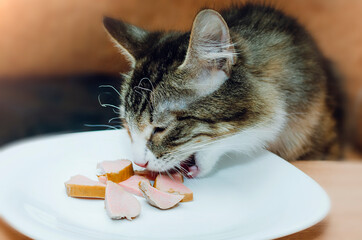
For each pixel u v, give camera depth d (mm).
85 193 423
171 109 438
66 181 441
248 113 454
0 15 843
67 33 843
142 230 383
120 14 801
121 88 502
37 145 483
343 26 738
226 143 463
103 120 801
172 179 458
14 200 392
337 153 618
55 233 349
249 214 406
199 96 440
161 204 413
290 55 515
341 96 665
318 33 738
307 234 378
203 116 441
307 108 532
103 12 818
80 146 498
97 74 862
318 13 746
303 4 741
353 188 447
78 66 862
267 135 484
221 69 439
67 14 835
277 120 482
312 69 545
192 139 446
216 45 424
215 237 368
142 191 422
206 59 430
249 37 495
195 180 467
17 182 425
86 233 369
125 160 474
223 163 489
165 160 450
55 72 868
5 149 469
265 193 431
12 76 882
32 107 832
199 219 400
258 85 464
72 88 855
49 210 400
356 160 653
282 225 361
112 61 844
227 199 432
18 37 854
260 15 547
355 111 681
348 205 417
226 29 413
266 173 455
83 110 823
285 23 556
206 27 415
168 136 443
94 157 490
